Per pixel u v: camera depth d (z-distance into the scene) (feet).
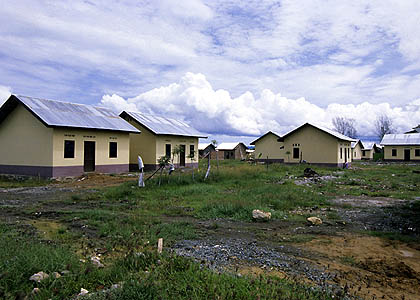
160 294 12.69
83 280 14.57
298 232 26.81
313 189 53.21
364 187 57.47
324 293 14.02
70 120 67.00
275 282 14.98
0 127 70.85
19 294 12.19
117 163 78.07
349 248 22.45
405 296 14.97
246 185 54.85
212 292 12.82
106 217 30.27
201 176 60.34
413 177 74.23
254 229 27.66
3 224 26.37
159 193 45.52
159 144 89.45
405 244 23.63
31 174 65.46
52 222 28.60
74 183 59.72
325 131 108.88
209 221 30.71
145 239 22.91
